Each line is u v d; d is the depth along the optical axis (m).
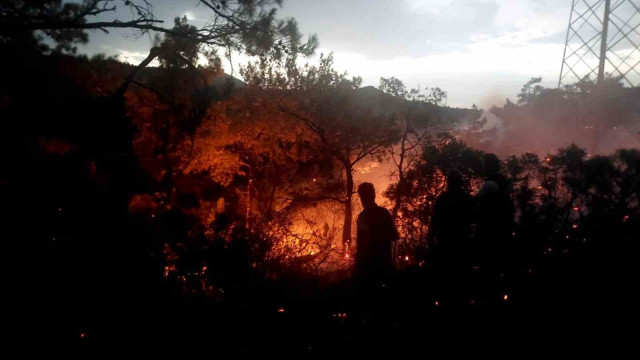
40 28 6.34
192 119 8.30
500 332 4.16
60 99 6.84
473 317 4.27
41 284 4.87
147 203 6.65
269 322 4.36
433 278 4.46
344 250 5.40
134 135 7.88
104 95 7.48
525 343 4.05
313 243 5.09
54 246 5.18
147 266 4.92
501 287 4.36
